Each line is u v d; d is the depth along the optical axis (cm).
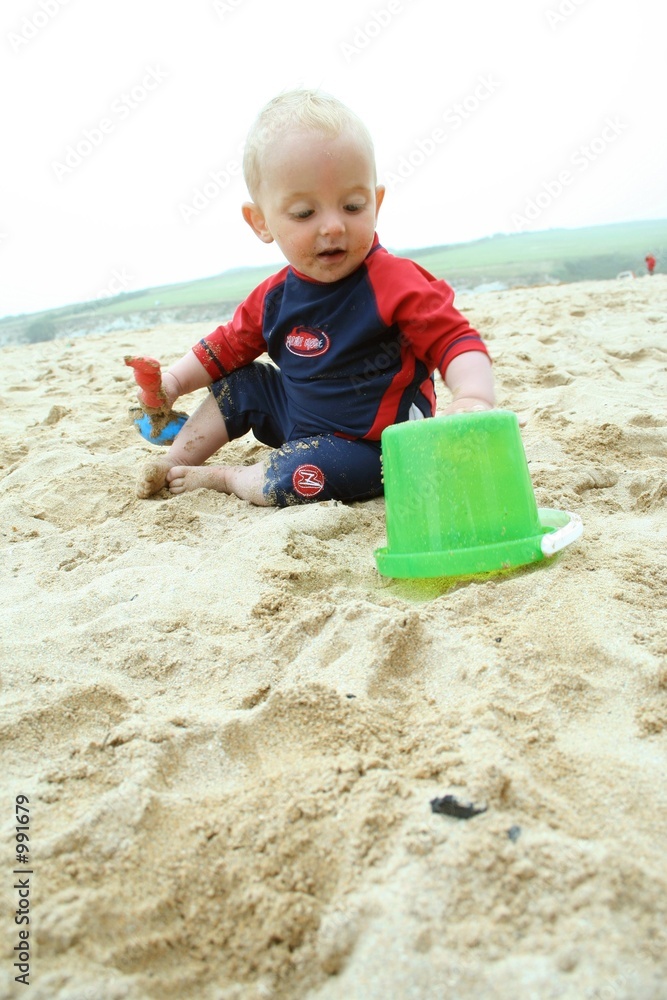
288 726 56
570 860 42
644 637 64
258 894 44
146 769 53
